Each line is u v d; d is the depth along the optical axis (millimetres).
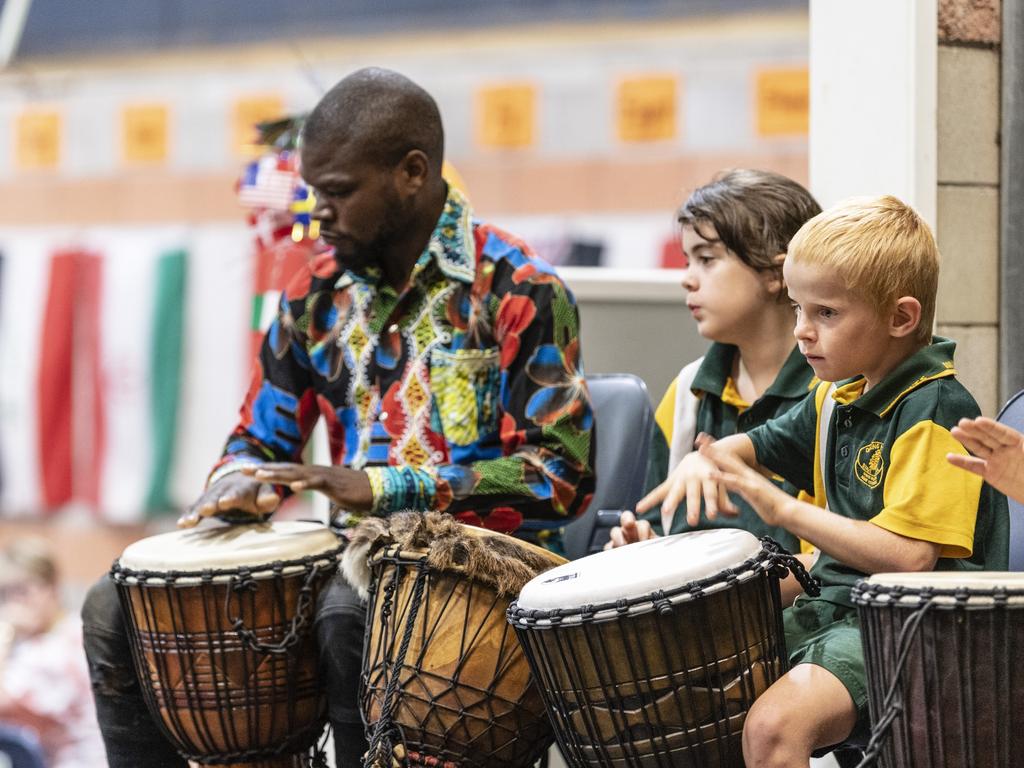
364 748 5176
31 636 11562
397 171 5707
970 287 6320
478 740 4812
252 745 5352
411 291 5828
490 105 13531
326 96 5797
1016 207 6242
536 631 4406
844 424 4789
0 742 11125
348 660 5133
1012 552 5012
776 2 12555
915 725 3934
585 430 5617
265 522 5754
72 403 14492
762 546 4512
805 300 4621
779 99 12766
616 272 7426
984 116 6367
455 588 4797
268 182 7793
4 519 14734
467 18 13383
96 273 14484
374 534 4941
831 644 4453
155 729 5684
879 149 6332
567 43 13297
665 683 4289
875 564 4406
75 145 14742
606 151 13281
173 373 14234
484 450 5730
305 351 6043
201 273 14344
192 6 14172
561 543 5863
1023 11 6219
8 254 14773
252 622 5242
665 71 13062
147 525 14477
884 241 4531
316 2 13820
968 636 3852
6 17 14711
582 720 4418
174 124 14461
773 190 5539
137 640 5367
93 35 14477
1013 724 3852
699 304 5602
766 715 4258
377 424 5789
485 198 13625
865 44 6363
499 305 5707
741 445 5086
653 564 4406
